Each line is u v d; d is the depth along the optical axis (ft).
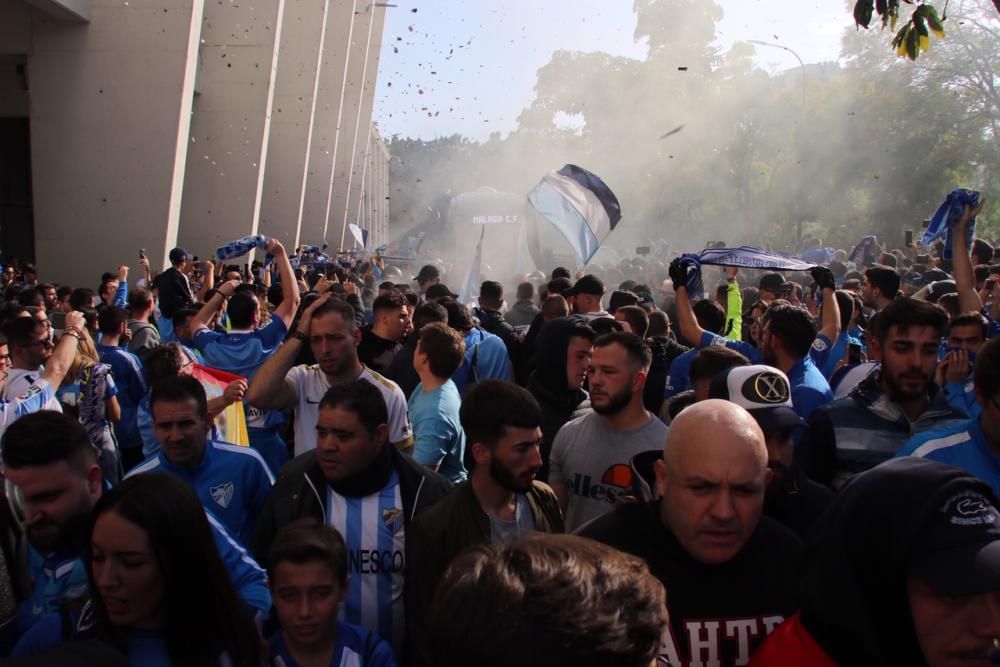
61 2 66.18
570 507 13.33
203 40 95.25
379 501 11.63
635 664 4.27
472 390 11.03
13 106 81.82
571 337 16.74
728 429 7.52
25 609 9.63
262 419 17.52
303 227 143.02
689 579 7.88
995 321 20.49
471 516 10.75
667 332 23.72
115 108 70.90
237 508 13.05
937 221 18.94
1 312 21.21
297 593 9.42
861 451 12.73
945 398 12.23
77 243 71.67
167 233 71.72
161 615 7.91
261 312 28.43
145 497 7.77
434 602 4.76
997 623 5.47
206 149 96.02
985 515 5.53
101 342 24.45
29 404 15.69
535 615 4.15
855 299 24.47
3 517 9.66
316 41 119.24
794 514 10.06
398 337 21.59
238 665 8.20
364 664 9.87
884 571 5.73
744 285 56.65
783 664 6.19
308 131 119.44
